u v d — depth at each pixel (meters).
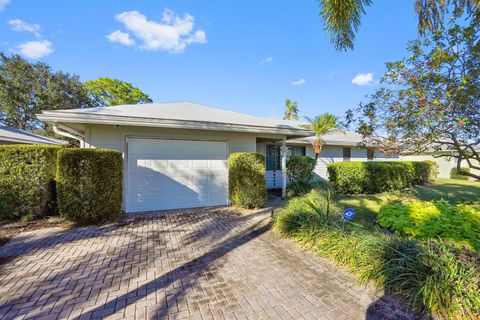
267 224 5.51
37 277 3.05
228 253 3.86
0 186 5.23
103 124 6.09
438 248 2.93
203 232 4.96
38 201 5.46
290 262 3.51
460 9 2.84
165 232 4.95
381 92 3.91
